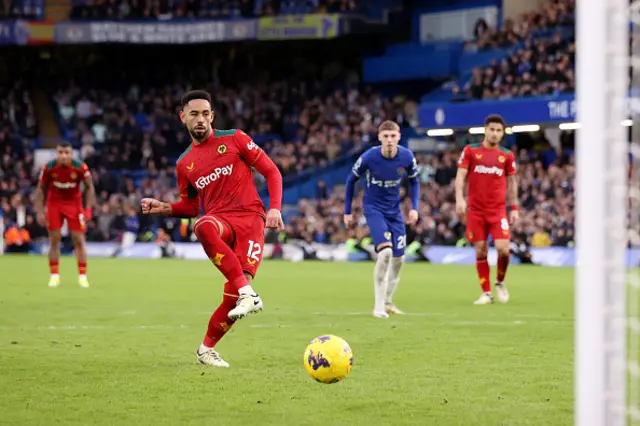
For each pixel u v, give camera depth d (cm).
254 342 1510
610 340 661
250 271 1224
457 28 6206
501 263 2283
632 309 1933
